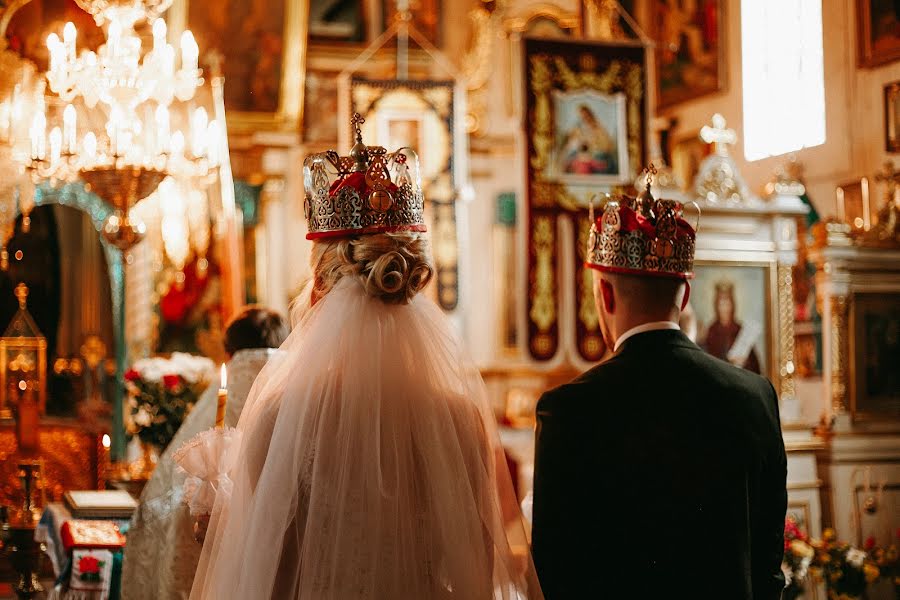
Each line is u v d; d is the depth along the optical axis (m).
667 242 2.37
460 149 11.37
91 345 8.93
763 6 10.34
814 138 9.53
